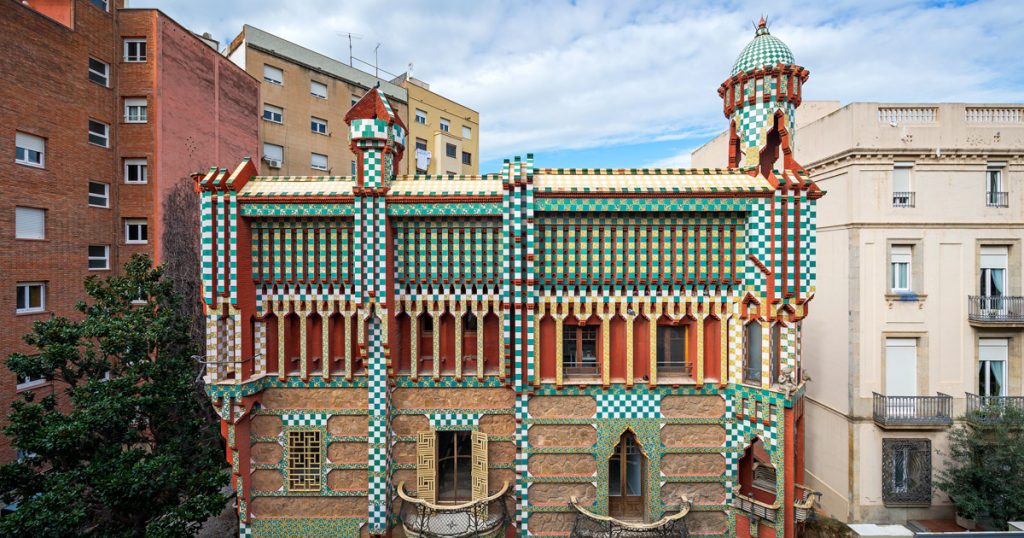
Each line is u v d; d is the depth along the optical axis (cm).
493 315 1354
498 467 1341
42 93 2030
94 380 1223
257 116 3183
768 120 1310
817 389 2025
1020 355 1844
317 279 1290
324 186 1312
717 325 1316
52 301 2067
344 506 1338
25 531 977
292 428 1327
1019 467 1619
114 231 2356
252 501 1332
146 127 2383
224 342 1254
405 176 1351
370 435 1292
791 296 1223
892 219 1830
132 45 2403
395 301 1313
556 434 1327
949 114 1830
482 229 1298
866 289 1833
